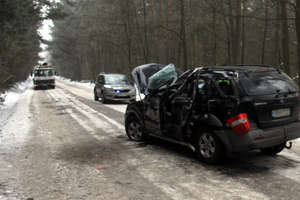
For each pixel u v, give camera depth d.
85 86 40.97
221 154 5.16
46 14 24.19
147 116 6.75
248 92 4.81
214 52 29.28
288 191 4.18
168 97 6.08
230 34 26.05
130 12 32.94
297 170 5.03
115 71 45.16
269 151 5.92
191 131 5.63
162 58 39.44
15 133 8.62
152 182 4.64
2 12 14.81
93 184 4.60
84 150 6.63
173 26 30.78
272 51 33.00
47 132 8.75
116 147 6.85
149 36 34.31
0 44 17.88
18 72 37.34
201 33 31.89
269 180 4.60
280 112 5.07
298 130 5.26
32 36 32.44
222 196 4.06
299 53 14.80
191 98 5.52
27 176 5.00
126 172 5.12
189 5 27.38
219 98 5.07
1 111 13.80
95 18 41.00
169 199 4.01
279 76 5.35
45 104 17.00
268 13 26.81
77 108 14.69
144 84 7.10
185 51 23.89
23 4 16.33
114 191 4.32
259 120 4.84
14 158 6.05
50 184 4.62
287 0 15.01
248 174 4.89
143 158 5.93
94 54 56.56
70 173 5.11
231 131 4.87
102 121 10.62
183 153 6.25
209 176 4.84
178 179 4.74
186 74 6.03
